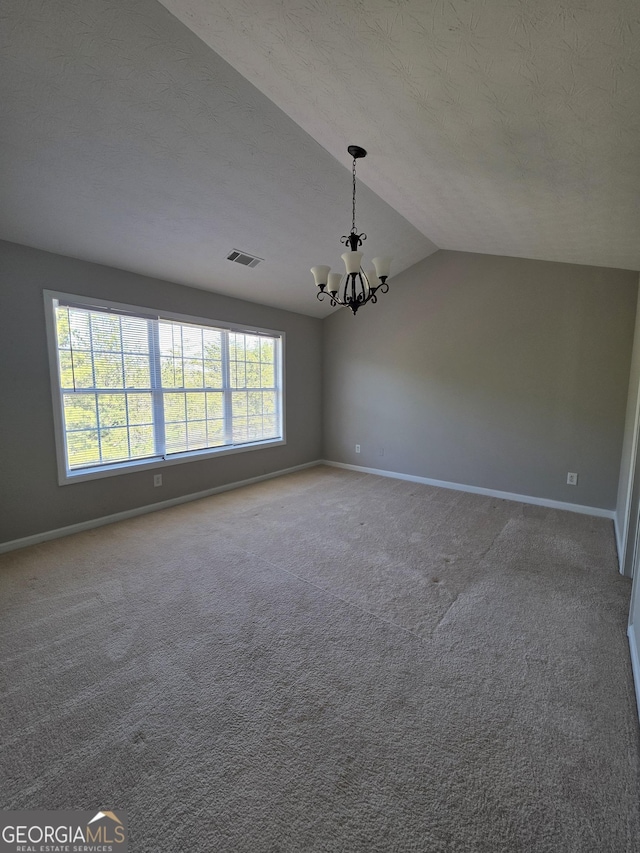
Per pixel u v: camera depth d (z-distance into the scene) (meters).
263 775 1.29
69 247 3.00
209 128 2.21
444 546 3.10
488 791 1.25
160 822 1.15
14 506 2.95
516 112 1.54
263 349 4.98
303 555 2.93
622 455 3.60
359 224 3.56
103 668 1.77
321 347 5.80
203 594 2.39
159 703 1.58
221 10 1.45
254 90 2.03
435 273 4.60
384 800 1.22
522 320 4.08
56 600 2.30
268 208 3.07
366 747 1.40
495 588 2.48
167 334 3.89
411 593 2.42
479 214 2.94
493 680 1.73
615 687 1.69
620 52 1.10
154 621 2.12
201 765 1.33
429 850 1.09
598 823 1.16
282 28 1.45
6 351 2.83
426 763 1.34
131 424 3.67
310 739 1.43
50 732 1.44
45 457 3.08
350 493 4.50
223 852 1.08
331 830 1.14
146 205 2.73
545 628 2.09
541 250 3.51
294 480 5.07
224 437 4.56
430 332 4.71
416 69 1.46
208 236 3.26
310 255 3.93
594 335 3.72
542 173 1.98
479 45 1.23
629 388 3.49
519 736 1.45
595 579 2.60
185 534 3.29
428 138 1.99
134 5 1.53
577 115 1.44
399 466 5.15
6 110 1.87
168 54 1.76
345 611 2.23
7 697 1.60
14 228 2.69
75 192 2.48
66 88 1.82
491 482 4.41
